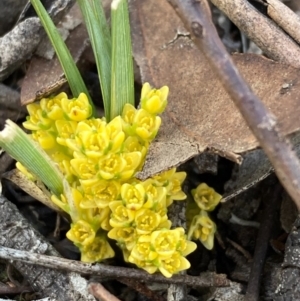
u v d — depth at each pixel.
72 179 0.08
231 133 0.08
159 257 0.08
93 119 0.08
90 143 0.08
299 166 0.06
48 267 0.08
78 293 0.08
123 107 0.08
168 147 0.08
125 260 0.08
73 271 0.08
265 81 0.08
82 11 0.08
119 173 0.08
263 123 0.06
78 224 0.08
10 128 0.08
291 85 0.08
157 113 0.08
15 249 0.08
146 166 0.08
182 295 0.08
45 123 0.08
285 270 0.08
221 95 0.08
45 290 0.08
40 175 0.08
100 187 0.08
